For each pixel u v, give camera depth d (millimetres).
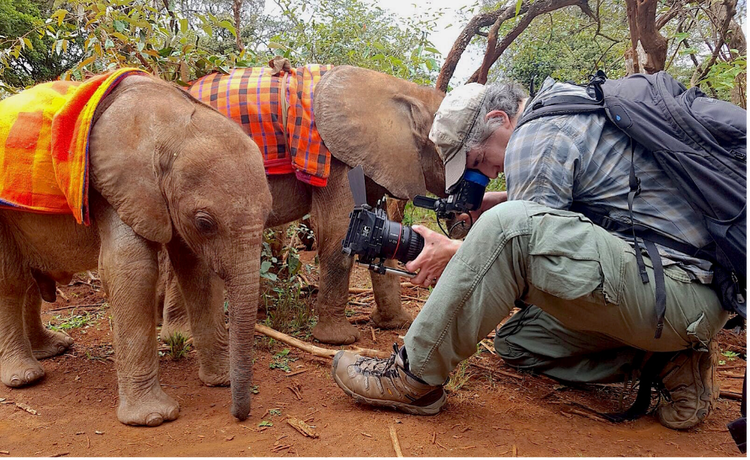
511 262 2486
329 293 3994
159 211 2768
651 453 2494
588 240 2422
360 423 2719
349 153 3852
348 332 4023
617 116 2488
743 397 2086
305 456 2420
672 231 2480
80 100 2791
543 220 2439
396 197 4023
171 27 5133
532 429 2709
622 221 2562
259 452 2449
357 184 2773
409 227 2781
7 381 3180
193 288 3164
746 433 2049
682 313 2461
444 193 4348
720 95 6277
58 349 3719
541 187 2545
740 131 2326
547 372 3377
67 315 4617
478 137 2934
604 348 3156
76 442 2566
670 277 2451
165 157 2742
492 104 2934
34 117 2893
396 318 4398
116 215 2838
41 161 2848
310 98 3854
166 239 2791
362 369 2900
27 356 3295
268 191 2836
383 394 2811
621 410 2965
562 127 2566
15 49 5496
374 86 4074
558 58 8906
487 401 3047
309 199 4102
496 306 2533
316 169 3781
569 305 2512
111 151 2744
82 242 3115
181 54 4359
